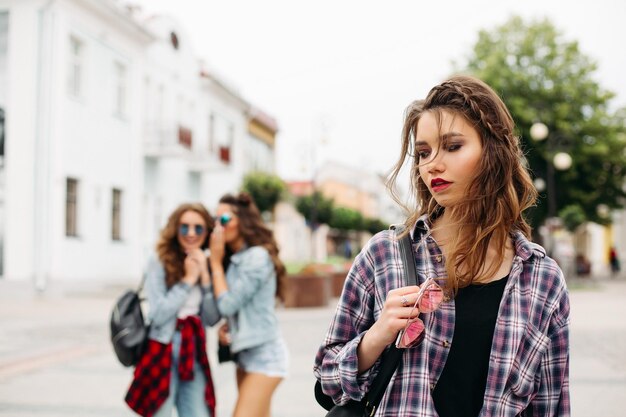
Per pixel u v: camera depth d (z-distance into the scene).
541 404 1.77
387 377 1.70
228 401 6.29
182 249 3.82
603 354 8.99
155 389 3.55
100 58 23.05
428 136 1.75
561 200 34.19
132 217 25.25
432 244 1.78
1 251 20.17
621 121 33.06
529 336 1.72
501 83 32.12
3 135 20.42
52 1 20.33
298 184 68.25
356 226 64.88
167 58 28.75
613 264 40.06
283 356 3.90
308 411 5.79
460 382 1.71
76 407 6.01
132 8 27.73
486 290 1.74
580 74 32.53
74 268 21.19
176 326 3.65
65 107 20.83
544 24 33.06
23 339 10.56
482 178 1.73
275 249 3.95
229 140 36.91
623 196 34.28
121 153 24.55
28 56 20.33
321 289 17.16
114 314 3.62
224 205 4.00
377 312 1.79
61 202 20.52
